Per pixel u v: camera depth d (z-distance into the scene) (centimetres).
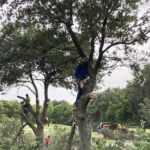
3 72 2391
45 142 1823
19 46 2161
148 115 1038
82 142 1538
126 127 1137
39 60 2295
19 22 1972
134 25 1869
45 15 1820
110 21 1808
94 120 1503
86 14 1742
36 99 2678
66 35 1956
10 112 2530
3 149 1332
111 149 1096
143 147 887
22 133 1809
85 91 1488
